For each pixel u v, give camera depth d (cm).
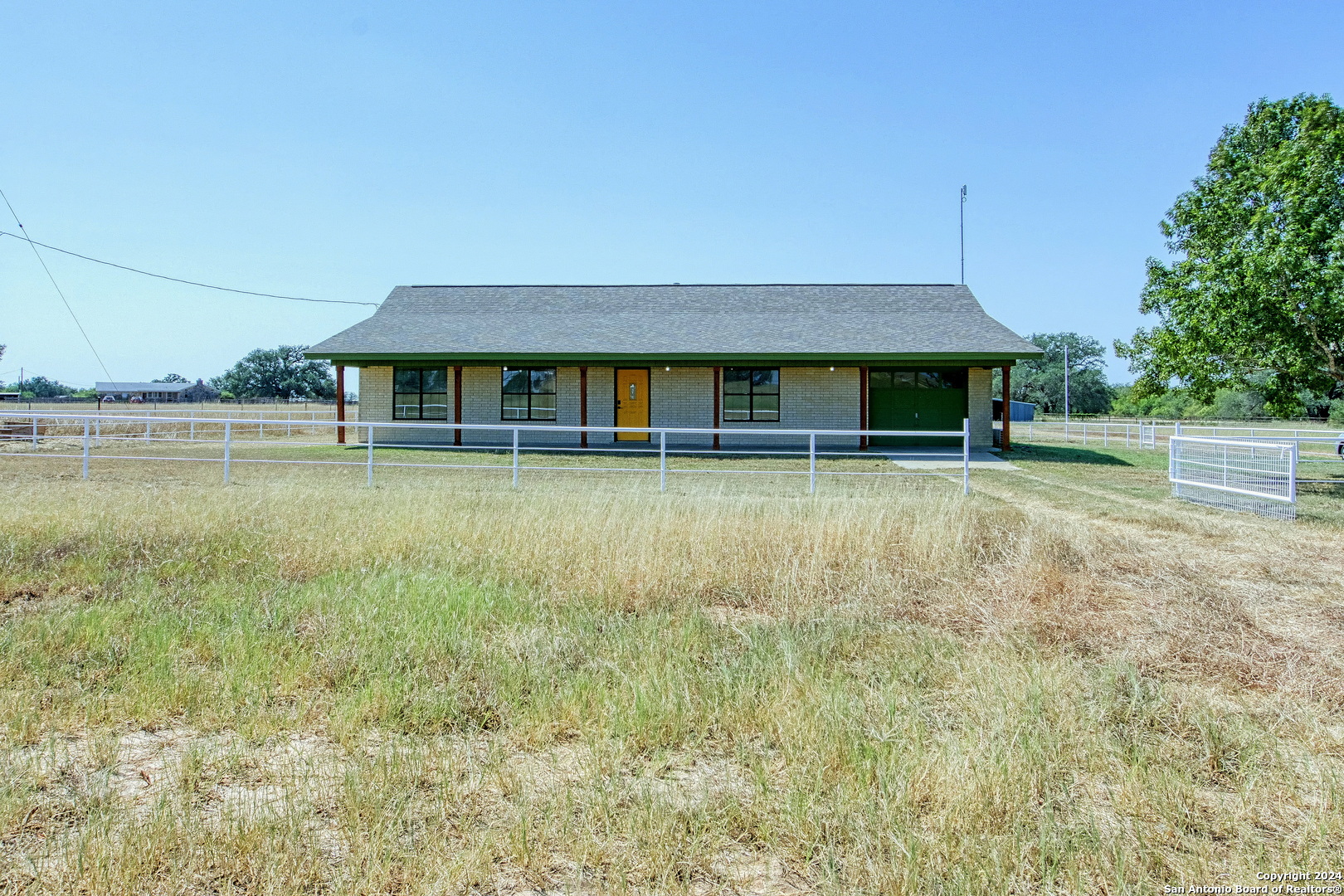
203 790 340
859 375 2316
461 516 897
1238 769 367
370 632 525
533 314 2573
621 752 371
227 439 1316
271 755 373
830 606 619
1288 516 1062
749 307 2592
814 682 446
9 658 471
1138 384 1747
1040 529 852
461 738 390
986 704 418
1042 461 1920
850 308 2562
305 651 495
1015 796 327
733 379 2347
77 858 286
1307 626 577
